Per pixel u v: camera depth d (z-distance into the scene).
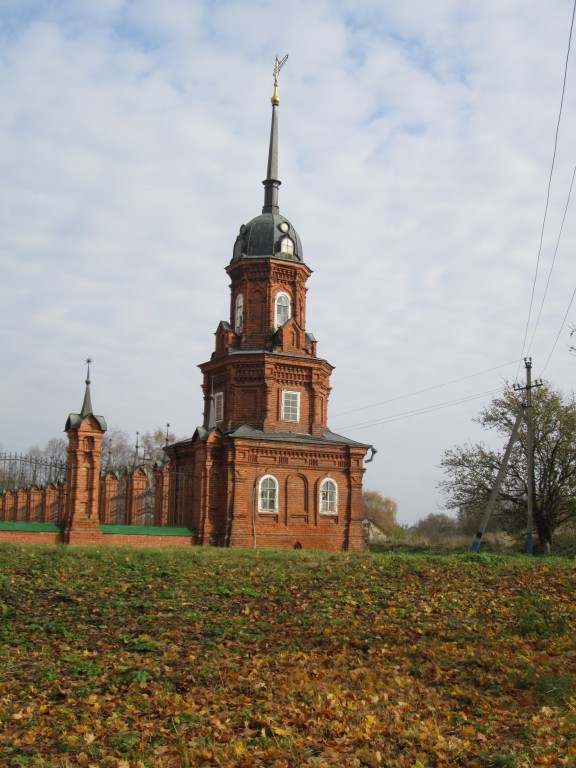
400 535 106.75
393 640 17.30
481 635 17.64
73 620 19.42
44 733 11.97
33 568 26.30
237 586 24.09
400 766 10.30
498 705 12.76
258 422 47.81
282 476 46.66
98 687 14.27
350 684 14.25
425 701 13.10
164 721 12.47
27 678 14.76
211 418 46.31
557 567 28.05
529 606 20.52
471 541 69.38
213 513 44.94
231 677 14.80
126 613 20.33
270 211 52.47
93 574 25.64
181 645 17.22
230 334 49.84
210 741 11.51
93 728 12.22
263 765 10.62
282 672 15.27
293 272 50.59
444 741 10.99
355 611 20.53
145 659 16.03
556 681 13.42
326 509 48.00
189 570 26.98
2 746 11.40
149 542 41.78
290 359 48.62
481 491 58.59
